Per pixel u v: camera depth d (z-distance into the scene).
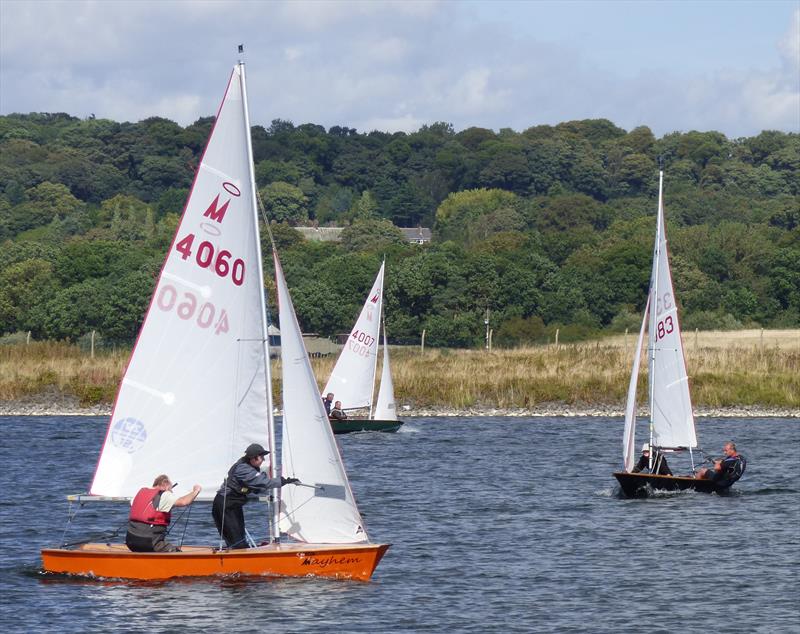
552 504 82.69
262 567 55.22
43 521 73.44
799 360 176.00
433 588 56.19
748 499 85.75
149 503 55.09
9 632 47.56
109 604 51.50
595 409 155.75
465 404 156.75
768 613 52.41
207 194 54.59
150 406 54.88
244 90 54.34
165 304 54.75
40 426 133.50
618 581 58.41
